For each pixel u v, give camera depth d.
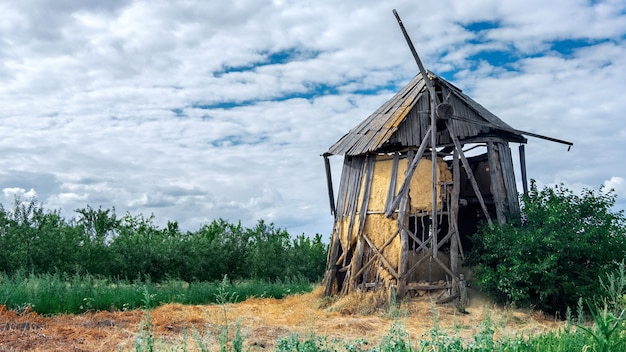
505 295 19.53
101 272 27.56
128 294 19.25
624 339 7.79
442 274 20.91
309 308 20.47
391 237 20.61
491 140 22.08
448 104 20.55
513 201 22.22
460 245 20.75
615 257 18.97
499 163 22.33
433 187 19.75
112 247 28.56
